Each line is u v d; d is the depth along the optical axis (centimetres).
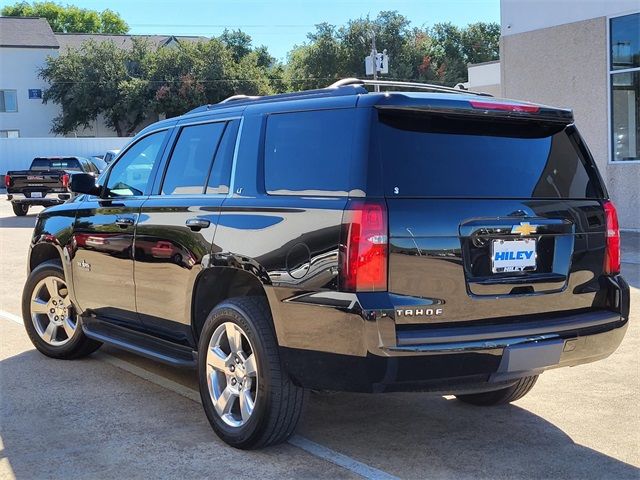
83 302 585
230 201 439
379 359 353
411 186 373
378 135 375
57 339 641
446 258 371
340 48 6138
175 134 520
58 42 5684
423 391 371
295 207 392
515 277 395
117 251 533
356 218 359
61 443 435
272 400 397
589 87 1427
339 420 477
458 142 396
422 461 408
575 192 432
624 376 569
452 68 6512
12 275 1102
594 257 429
